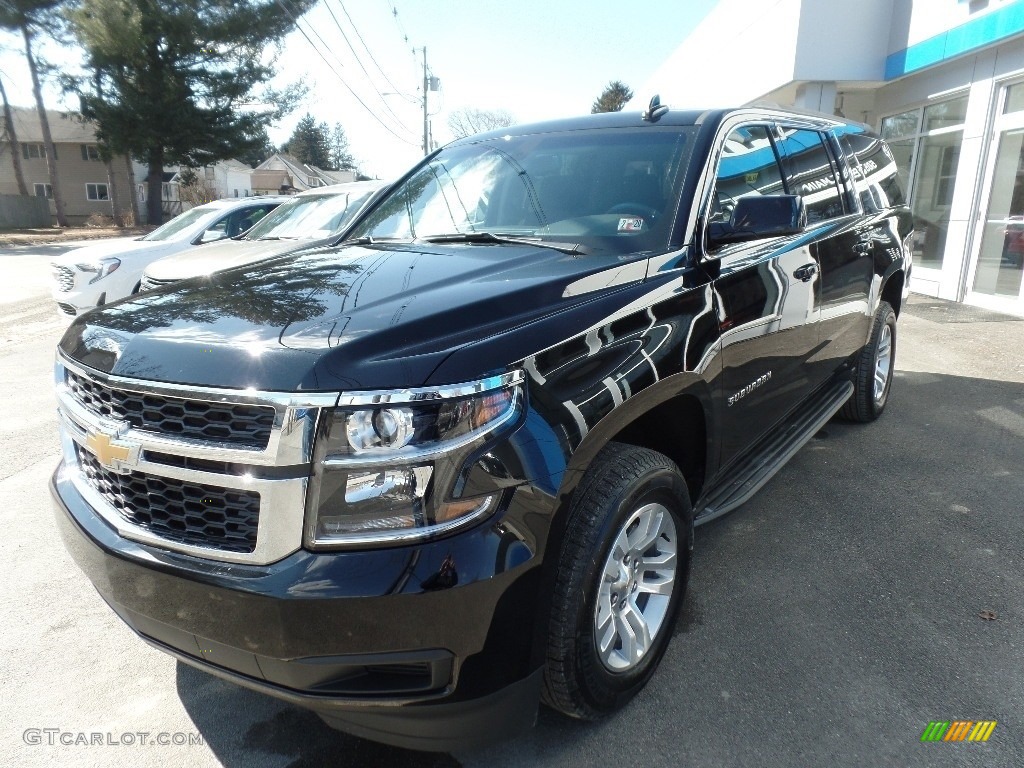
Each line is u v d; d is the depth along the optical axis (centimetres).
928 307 993
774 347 322
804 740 223
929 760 214
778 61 1266
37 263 1862
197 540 183
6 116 4019
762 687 247
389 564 167
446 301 208
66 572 334
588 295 226
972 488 407
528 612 184
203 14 3084
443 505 171
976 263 1007
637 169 302
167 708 246
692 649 268
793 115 405
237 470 174
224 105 3288
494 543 175
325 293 224
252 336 189
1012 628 279
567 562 203
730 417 288
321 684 174
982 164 984
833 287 389
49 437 516
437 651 172
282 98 3428
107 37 2970
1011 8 873
